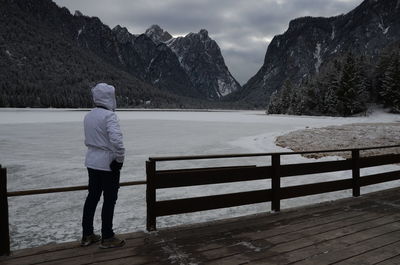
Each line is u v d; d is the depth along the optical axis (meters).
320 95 71.38
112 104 3.31
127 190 7.66
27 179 9.01
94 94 3.26
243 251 3.34
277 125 34.97
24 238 4.68
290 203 6.45
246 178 4.46
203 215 5.71
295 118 58.91
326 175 9.16
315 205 5.16
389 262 3.13
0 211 3.16
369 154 13.30
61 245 3.46
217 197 4.27
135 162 11.66
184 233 3.83
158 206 3.91
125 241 3.57
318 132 22.41
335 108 65.56
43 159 12.45
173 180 3.97
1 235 3.18
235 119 54.41
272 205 4.75
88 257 3.16
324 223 4.26
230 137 21.20
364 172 9.33
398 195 5.89
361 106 63.06
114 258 3.14
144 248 3.39
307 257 3.21
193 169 4.09
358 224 4.24
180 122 43.09
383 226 4.17
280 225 4.16
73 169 10.43
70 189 3.40
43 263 3.02
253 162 11.66
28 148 15.73
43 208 6.29
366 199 5.59
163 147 16.02
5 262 3.04
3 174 3.17
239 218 4.42
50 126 32.22
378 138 18.16
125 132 25.83
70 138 20.62
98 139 3.20
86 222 3.42
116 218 5.59
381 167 10.05
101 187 3.37
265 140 18.78
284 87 92.19
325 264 3.06
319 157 12.50
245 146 16.22
